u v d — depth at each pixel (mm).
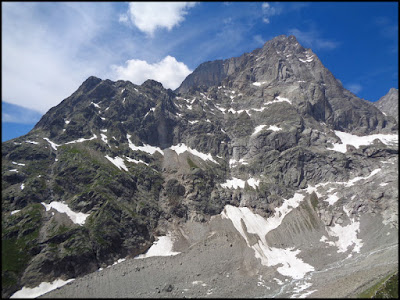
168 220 167000
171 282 115812
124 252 138875
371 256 128625
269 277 122312
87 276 118500
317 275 121250
